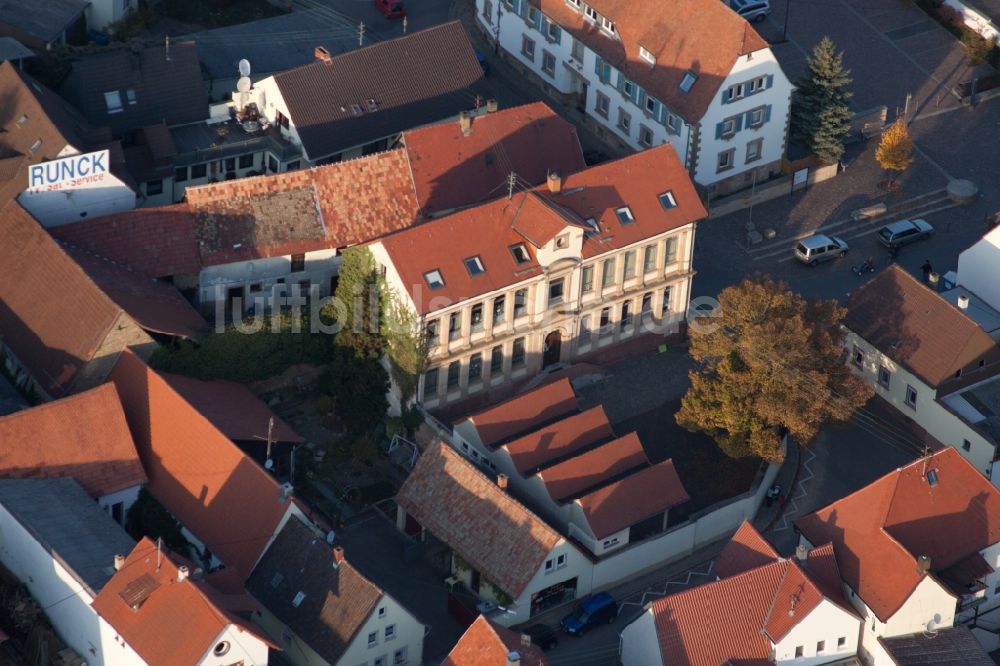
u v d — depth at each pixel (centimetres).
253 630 17625
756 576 19138
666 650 18588
